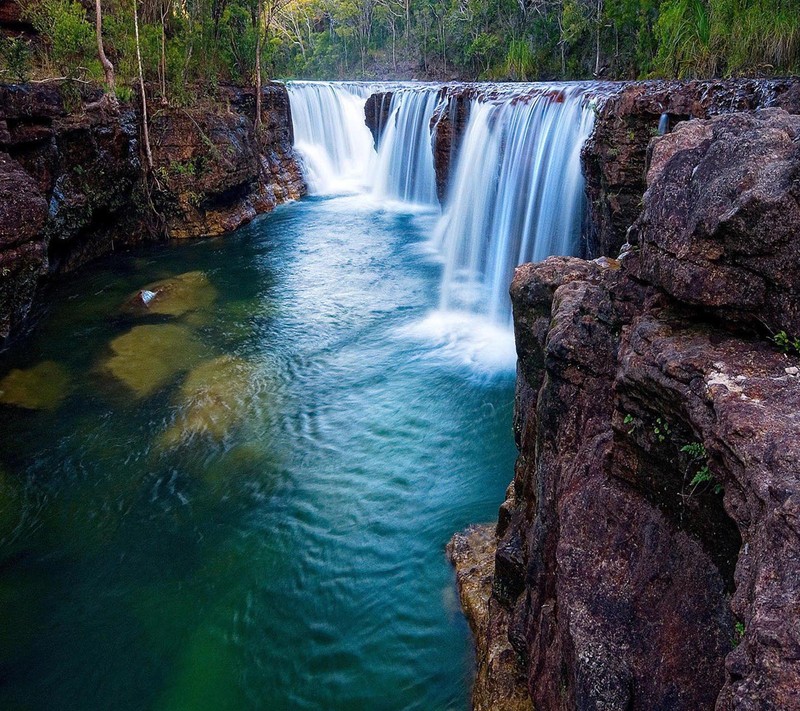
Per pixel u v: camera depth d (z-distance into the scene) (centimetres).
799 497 238
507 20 4059
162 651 650
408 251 1942
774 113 372
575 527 392
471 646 610
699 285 342
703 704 303
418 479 895
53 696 605
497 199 1600
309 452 959
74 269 1684
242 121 2261
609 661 343
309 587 717
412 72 5603
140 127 1922
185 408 1067
